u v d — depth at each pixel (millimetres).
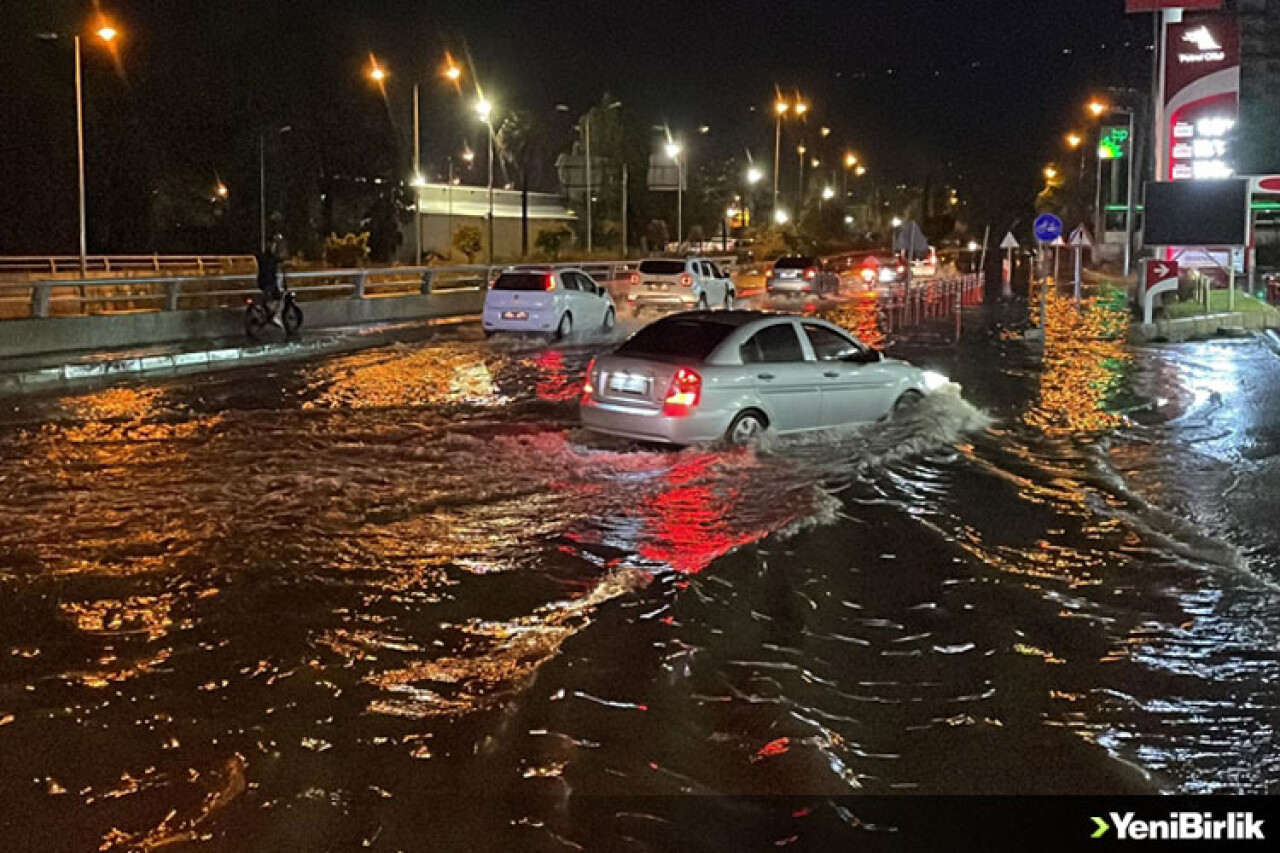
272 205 77938
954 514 9789
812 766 5133
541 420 14617
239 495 10258
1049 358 22766
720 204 116938
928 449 12742
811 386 12836
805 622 7047
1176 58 33188
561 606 7230
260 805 4699
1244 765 5281
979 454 12539
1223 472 11680
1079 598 7605
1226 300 36750
